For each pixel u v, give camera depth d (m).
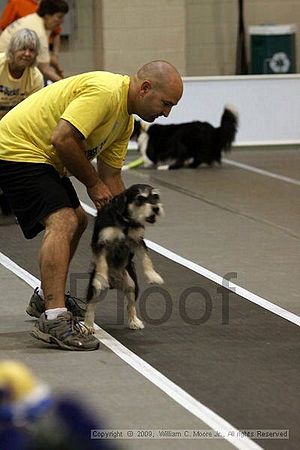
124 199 7.44
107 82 7.45
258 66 24.11
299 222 13.47
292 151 20.41
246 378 6.86
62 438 2.40
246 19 24.89
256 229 13.00
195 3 24.52
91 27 23.80
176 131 18.36
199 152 18.47
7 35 16.03
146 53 23.67
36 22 16.11
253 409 6.14
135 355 7.43
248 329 8.23
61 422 2.42
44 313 7.69
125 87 7.54
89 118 7.33
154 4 23.44
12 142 7.67
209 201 15.11
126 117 7.71
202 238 12.39
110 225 7.48
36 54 12.38
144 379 6.80
